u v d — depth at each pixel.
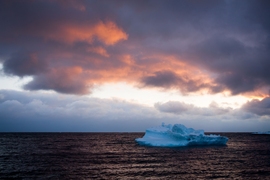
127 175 31.67
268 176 32.12
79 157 47.94
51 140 107.81
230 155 52.81
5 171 33.47
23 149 63.41
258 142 101.38
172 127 77.94
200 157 48.69
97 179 29.53
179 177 30.75
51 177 30.31
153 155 51.41
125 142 98.50
